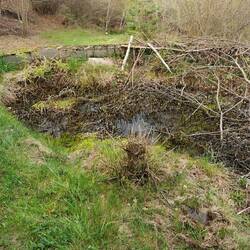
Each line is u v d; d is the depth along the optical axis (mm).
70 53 8625
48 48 8633
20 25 10336
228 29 9156
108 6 11375
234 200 4766
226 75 7789
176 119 6926
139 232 3996
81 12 11727
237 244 3973
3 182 4461
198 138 6316
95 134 6344
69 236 3809
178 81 7789
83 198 4320
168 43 8734
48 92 7656
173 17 10039
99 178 4711
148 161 4820
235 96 7297
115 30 11461
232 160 5805
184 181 4832
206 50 8305
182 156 5711
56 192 4387
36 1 11477
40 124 6695
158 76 8078
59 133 6465
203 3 9188
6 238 3793
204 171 5234
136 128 6711
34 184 4504
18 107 7137
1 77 7797
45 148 5473
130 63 8531
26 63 8297
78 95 7551
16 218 3975
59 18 11641
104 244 3805
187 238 3963
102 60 8477
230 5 9070
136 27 10961
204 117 6852
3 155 4910
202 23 9289
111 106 7191
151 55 8523
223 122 6590
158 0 11180
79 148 5758
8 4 10703
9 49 8812
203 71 7957
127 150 4754
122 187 4602
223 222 4238
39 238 3801
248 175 5355
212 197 4594
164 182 4746
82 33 10859
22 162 4855
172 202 4441
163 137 6438
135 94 7414
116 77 7902
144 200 4453
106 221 4016
